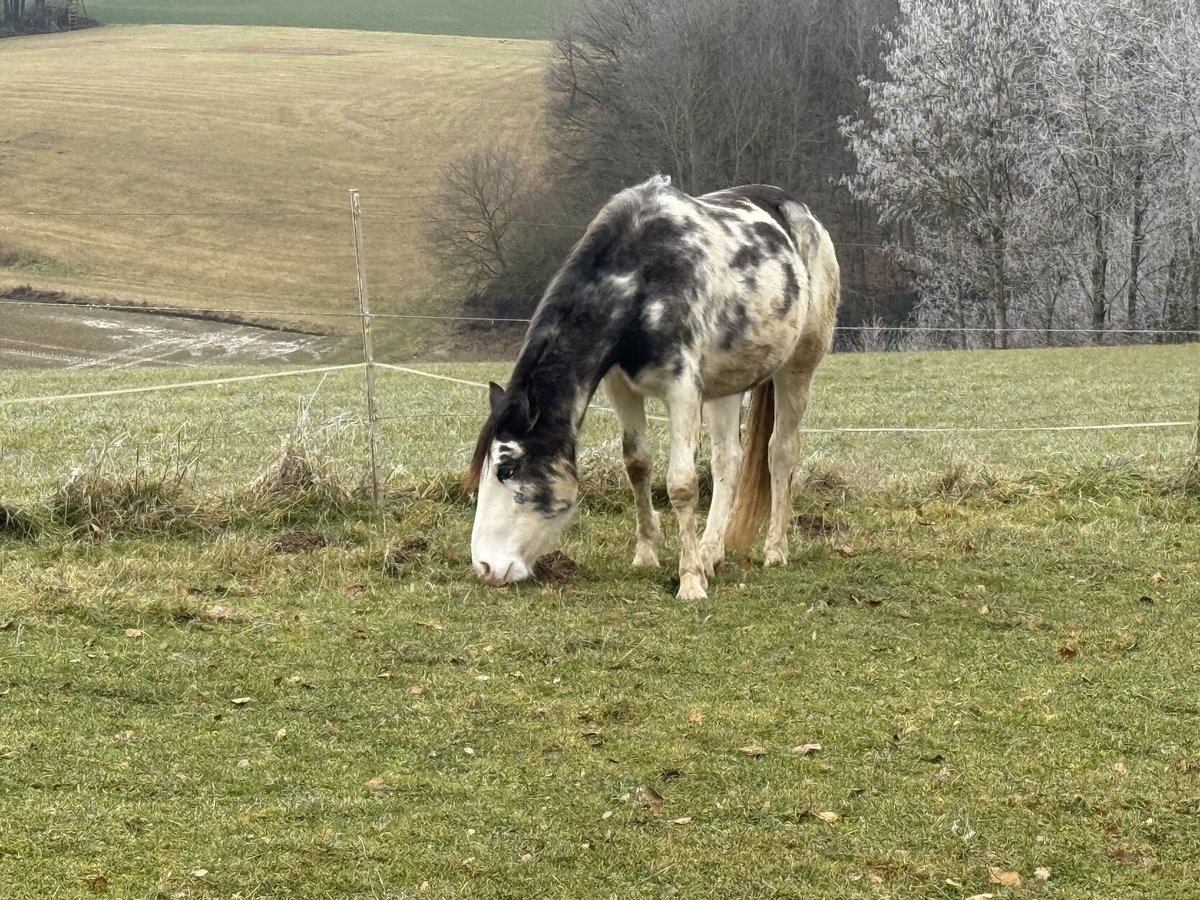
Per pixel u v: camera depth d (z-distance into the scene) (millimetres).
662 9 43938
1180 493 9031
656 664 5492
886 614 6309
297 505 8109
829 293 7770
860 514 8750
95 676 5121
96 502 7719
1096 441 12938
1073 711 4957
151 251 45531
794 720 4855
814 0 44688
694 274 6484
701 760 4465
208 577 6715
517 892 3551
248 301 42156
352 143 55250
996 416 16203
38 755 4348
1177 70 32250
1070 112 34531
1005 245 37438
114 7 86688
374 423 8414
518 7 91875
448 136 55656
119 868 3611
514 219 43562
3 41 76250
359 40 78312
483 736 4676
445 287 44250
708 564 6934
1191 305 36000
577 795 4172
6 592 6195
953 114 35219
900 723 4828
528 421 6293
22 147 53188
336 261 45750
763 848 3814
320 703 4961
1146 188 35406
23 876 3533
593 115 48938
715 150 43656
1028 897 3543
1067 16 33969
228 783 4199
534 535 6484
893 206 38219
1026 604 6508
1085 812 4078
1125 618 6234
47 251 44750
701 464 8836
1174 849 3832
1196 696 5137
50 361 34094
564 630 5910
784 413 7637
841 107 44719
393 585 6695
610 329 6352
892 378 21516
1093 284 37000
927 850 3816
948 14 35219
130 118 56969
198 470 9289
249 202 49750
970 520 8477
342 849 3762
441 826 3932
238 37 78125
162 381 20219
